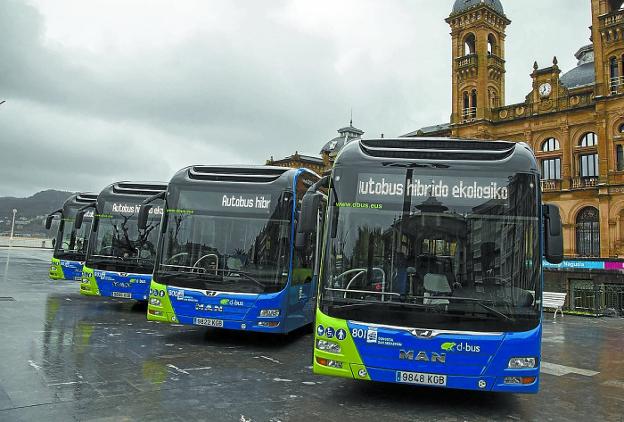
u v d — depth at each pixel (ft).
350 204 22.29
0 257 145.18
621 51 124.16
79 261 63.46
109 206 49.80
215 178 34.81
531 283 20.49
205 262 32.60
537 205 21.40
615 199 121.19
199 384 23.94
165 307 32.40
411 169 22.30
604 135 124.67
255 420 19.25
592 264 105.60
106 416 18.62
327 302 21.36
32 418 17.99
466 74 153.79
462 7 157.07
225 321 31.40
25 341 31.45
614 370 32.53
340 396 23.34
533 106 142.82
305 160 218.79
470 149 22.90
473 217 21.36
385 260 21.27
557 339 46.44
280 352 33.42
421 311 20.30
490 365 19.65
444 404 22.93
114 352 29.96
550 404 23.86
